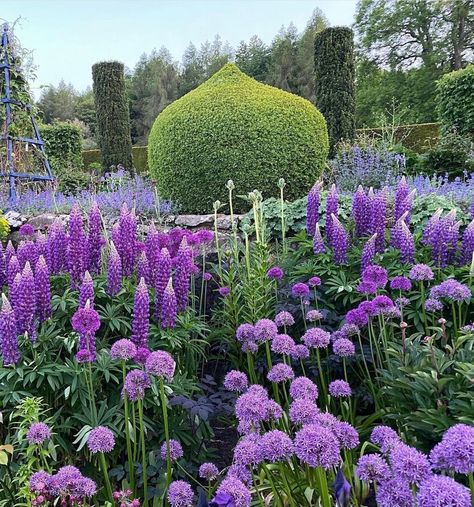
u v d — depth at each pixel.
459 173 8.34
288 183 5.57
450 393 1.85
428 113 27.19
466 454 1.13
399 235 3.30
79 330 2.08
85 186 10.40
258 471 1.96
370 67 29.98
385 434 1.63
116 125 13.92
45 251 2.86
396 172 7.64
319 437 1.38
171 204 5.66
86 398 2.17
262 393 1.85
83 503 1.84
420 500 1.06
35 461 1.99
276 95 5.68
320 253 3.49
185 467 2.17
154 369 1.85
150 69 40.41
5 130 7.06
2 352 2.17
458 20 27.84
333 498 1.69
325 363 2.70
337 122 11.87
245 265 3.65
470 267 2.84
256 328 2.29
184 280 2.73
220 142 5.38
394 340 2.60
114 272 2.59
